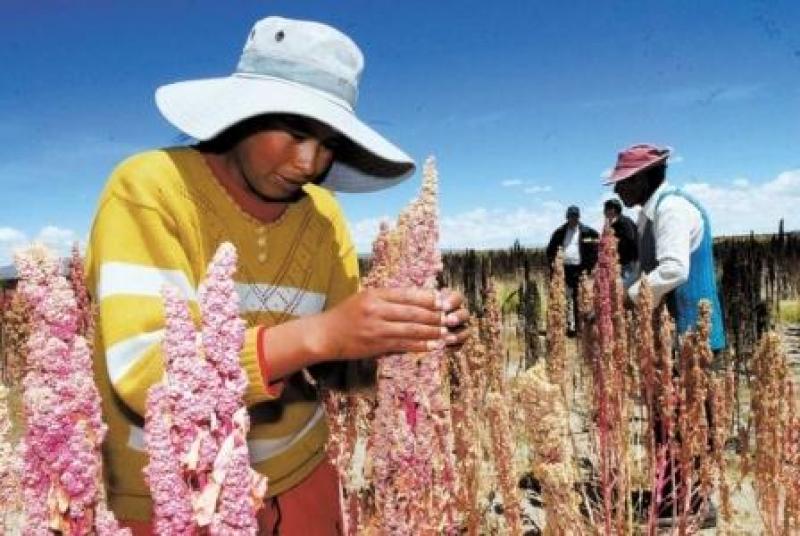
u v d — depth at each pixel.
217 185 1.44
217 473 0.69
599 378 3.16
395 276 1.18
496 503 3.69
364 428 2.43
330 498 1.80
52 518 0.71
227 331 0.71
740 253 12.64
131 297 1.19
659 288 3.78
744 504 4.02
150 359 1.09
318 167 1.41
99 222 1.31
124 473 1.39
